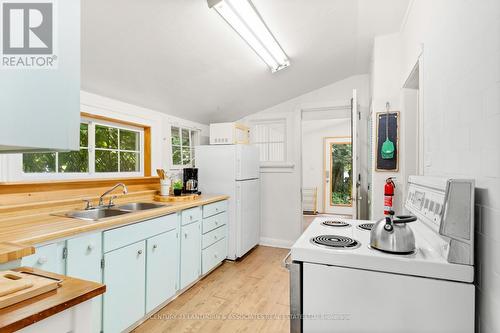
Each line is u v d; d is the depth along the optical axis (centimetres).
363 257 109
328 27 239
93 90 225
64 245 144
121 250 177
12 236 129
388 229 114
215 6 170
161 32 192
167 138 317
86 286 82
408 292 102
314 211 664
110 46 186
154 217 207
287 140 400
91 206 216
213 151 338
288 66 301
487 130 90
